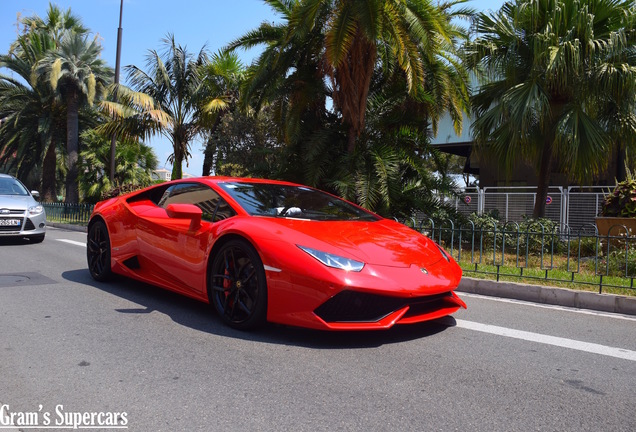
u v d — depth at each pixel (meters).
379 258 3.33
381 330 3.63
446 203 10.35
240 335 3.42
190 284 3.96
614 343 3.50
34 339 3.30
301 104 10.32
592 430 2.16
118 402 2.36
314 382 2.62
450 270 3.65
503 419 2.24
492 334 3.65
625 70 8.29
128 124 15.55
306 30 8.59
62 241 9.89
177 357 2.98
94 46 23.41
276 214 3.88
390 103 10.43
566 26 9.00
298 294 3.14
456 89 10.14
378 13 8.37
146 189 4.98
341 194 8.99
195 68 16.28
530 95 8.66
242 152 14.47
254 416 2.22
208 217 4.00
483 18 9.99
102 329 3.55
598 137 8.62
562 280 5.21
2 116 25.27
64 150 24.62
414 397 2.47
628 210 7.59
